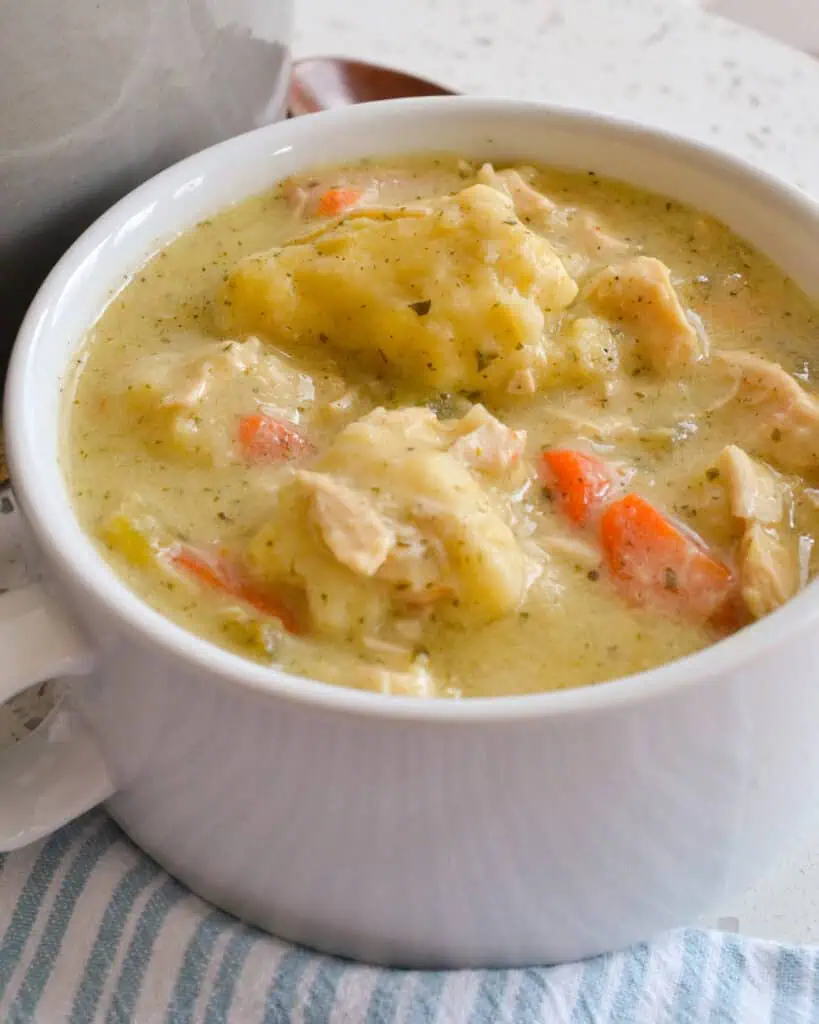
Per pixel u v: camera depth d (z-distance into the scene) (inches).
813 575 12.1
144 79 13.3
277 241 14.2
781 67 19.9
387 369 13.4
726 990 12.3
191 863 12.4
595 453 12.8
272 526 12.0
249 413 12.9
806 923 12.9
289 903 12.1
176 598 11.9
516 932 12.0
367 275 13.2
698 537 12.3
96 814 13.2
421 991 12.1
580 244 14.2
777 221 13.9
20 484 11.7
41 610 11.6
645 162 14.5
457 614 11.8
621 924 12.2
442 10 20.4
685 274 14.0
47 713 13.3
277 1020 12.1
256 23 14.0
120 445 12.8
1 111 12.5
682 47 20.2
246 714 10.8
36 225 13.5
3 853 12.8
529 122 14.6
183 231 14.2
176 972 12.3
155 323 13.7
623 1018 12.1
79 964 12.4
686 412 13.1
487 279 13.1
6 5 12.0
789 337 13.6
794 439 12.7
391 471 12.0
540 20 20.4
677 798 11.3
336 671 11.5
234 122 14.6
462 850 11.2
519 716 10.5
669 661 11.6
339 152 14.7
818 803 12.6
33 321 12.8
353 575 11.7
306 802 11.2
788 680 11.1
